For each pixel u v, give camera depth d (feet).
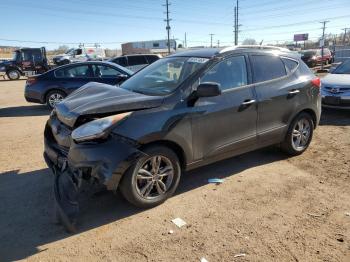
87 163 11.95
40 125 28.96
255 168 17.28
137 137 12.39
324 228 11.89
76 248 11.15
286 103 17.30
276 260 10.30
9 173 17.42
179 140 13.48
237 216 12.79
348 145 20.81
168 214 13.03
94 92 14.76
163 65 16.20
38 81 35.86
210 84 13.09
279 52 17.83
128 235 11.78
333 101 28.50
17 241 11.60
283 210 13.15
